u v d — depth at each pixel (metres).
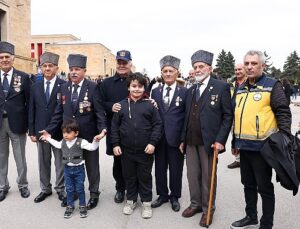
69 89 5.11
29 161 7.77
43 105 5.27
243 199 5.51
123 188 5.41
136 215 4.84
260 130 3.97
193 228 4.42
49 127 5.14
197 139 4.59
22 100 5.48
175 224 4.54
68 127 4.75
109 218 4.73
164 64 5.03
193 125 4.62
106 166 7.57
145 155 4.81
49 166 5.43
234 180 6.57
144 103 4.85
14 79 5.40
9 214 4.83
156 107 4.93
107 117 5.38
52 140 5.00
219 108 4.45
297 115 19.16
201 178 4.79
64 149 4.78
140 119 4.80
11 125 5.34
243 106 4.12
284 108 3.90
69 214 4.74
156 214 4.89
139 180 4.89
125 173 4.94
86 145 4.83
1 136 5.40
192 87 4.78
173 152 5.05
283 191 5.85
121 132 4.88
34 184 6.16
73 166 4.77
